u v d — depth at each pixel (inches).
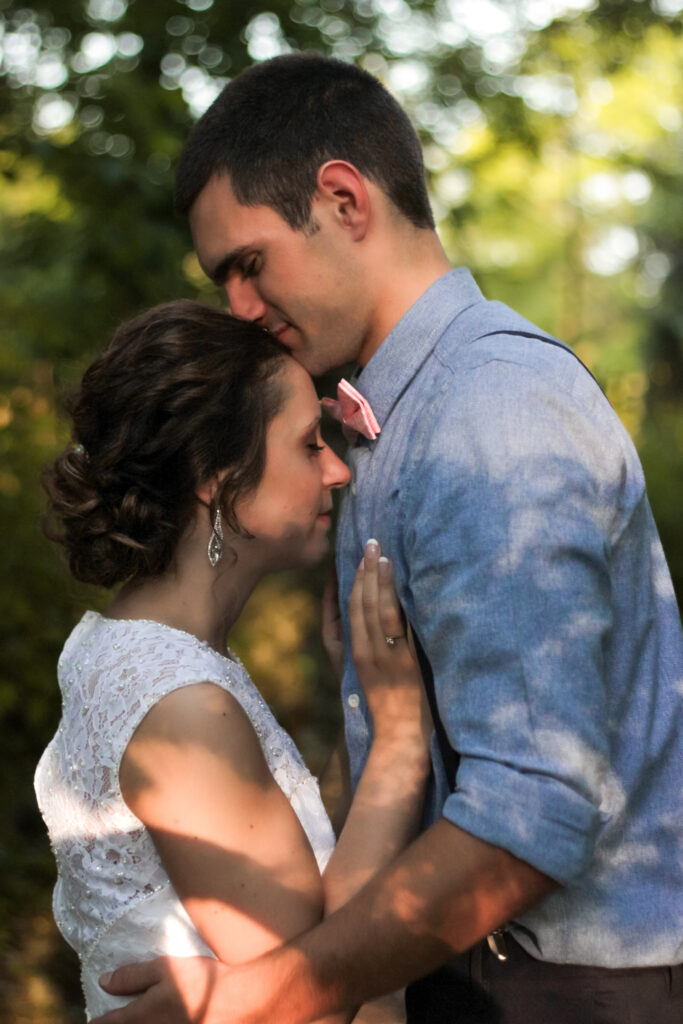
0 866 154.2
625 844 59.5
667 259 704.4
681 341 685.9
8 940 147.0
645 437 437.4
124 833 59.4
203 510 64.5
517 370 57.0
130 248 200.2
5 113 197.8
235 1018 55.4
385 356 65.7
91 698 60.9
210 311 65.2
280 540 66.4
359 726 70.7
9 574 164.2
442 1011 63.7
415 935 52.1
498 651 52.2
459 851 51.3
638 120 378.6
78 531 64.1
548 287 677.3
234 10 212.2
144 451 62.3
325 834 68.2
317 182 64.9
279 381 65.4
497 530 53.4
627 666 59.7
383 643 64.7
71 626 171.5
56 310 208.4
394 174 66.6
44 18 204.1
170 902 59.8
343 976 53.6
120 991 59.3
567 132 315.3
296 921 57.6
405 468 62.0
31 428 174.7
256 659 243.4
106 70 194.2
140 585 65.7
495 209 331.0
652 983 59.4
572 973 59.3
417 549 57.2
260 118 65.2
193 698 57.8
